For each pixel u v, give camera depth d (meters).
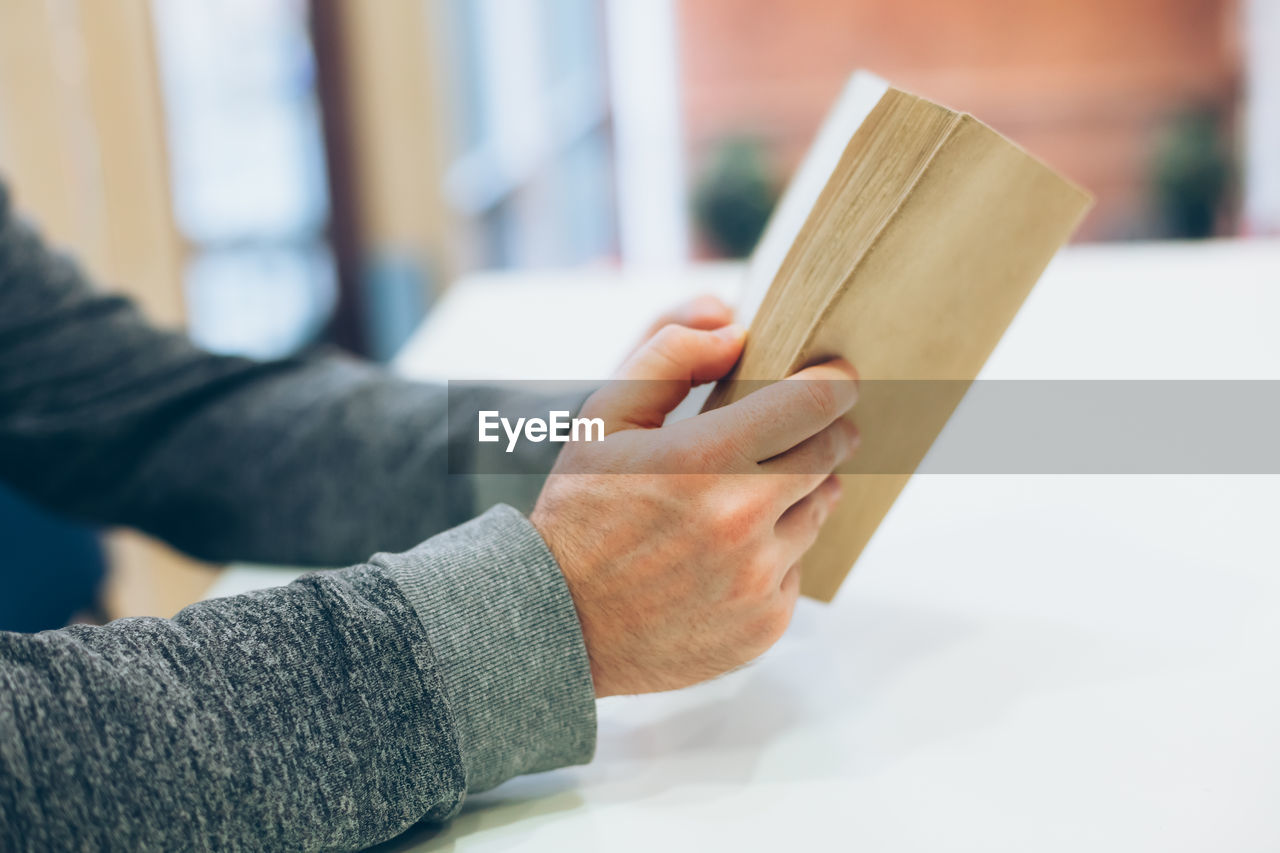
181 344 0.97
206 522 0.91
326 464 0.89
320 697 0.65
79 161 1.90
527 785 0.69
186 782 0.62
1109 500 0.90
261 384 0.94
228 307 3.20
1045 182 0.67
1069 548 0.84
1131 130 4.96
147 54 2.09
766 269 0.77
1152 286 1.49
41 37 1.78
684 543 0.67
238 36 3.29
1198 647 0.74
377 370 0.96
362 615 0.66
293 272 3.68
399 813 0.65
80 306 0.96
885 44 5.03
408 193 3.93
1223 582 0.79
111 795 0.62
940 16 4.95
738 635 0.69
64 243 1.84
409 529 0.88
